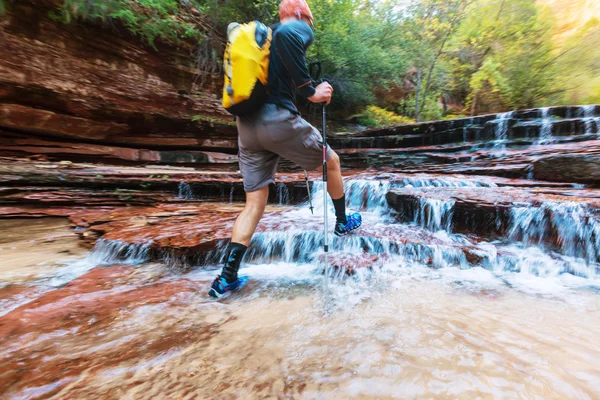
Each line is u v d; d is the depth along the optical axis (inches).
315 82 84.0
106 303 71.3
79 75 239.9
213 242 106.7
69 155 239.1
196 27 308.3
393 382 44.1
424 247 101.7
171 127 296.4
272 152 83.7
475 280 86.4
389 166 296.7
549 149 233.1
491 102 506.3
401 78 519.8
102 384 43.5
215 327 61.1
